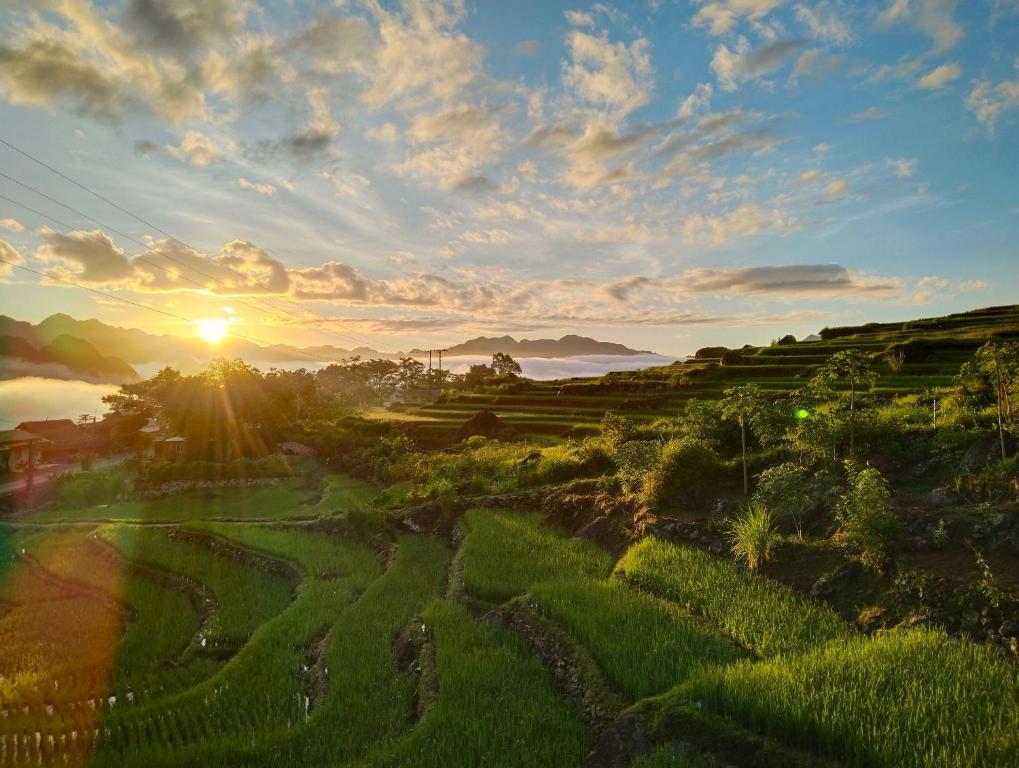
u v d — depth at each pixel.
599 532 21.20
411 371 182.00
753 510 17.80
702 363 93.50
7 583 22.98
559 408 71.69
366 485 43.31
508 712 11.15
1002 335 59.28
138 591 21.27
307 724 11.39
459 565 19.83
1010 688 8.86
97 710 12.96
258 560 23.70
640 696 10.66
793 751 8.38
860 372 19.84
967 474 16.58
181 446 57.50
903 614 11.73
